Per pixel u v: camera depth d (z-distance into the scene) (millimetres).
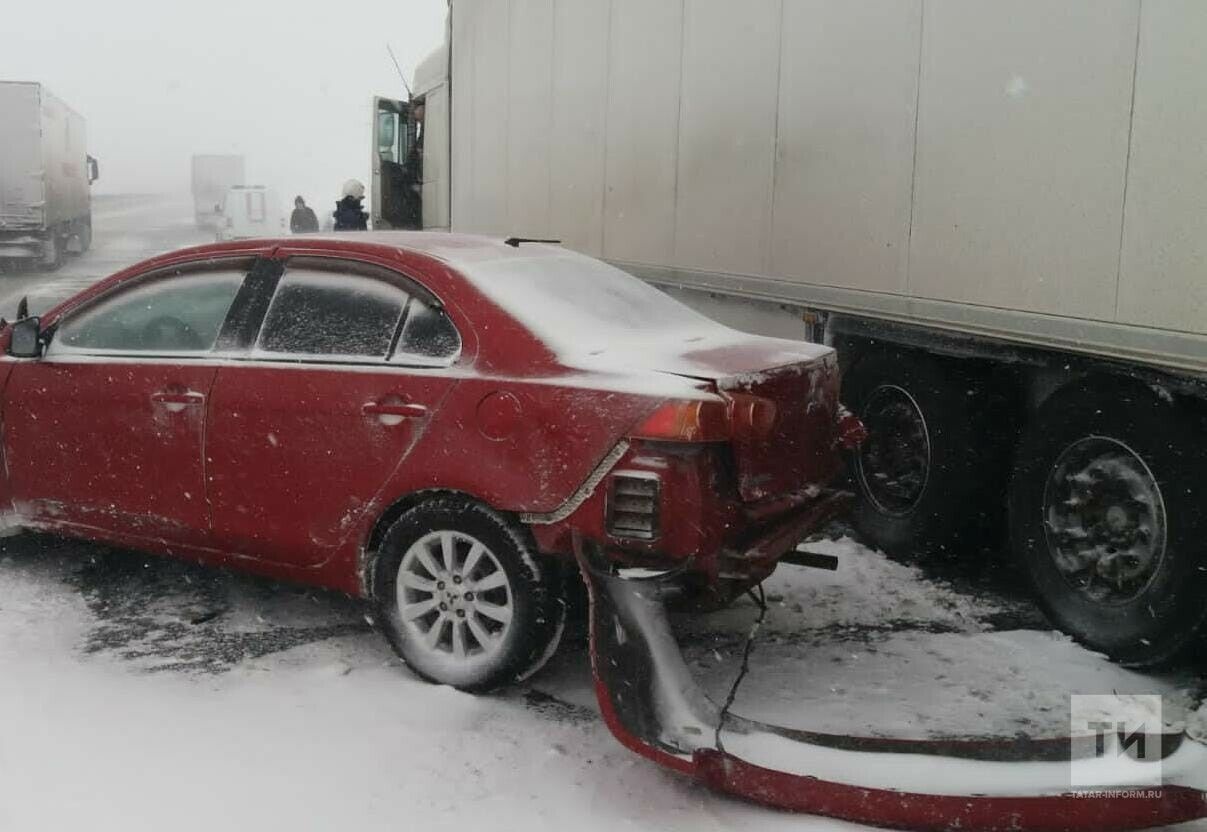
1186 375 4594
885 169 5984
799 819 3701
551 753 4145
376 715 4426
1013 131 5094
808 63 6637
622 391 4270
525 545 4469
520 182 10984
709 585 4258
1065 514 5285
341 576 4961
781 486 4590
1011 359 5512
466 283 4797
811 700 4633
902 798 3607
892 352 6387
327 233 5453
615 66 9031
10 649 5066
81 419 5605
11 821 3607
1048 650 5148
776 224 6988
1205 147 4180
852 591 5922
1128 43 4500
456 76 12797
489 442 4492
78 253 34938
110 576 6059
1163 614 4770
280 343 5137
